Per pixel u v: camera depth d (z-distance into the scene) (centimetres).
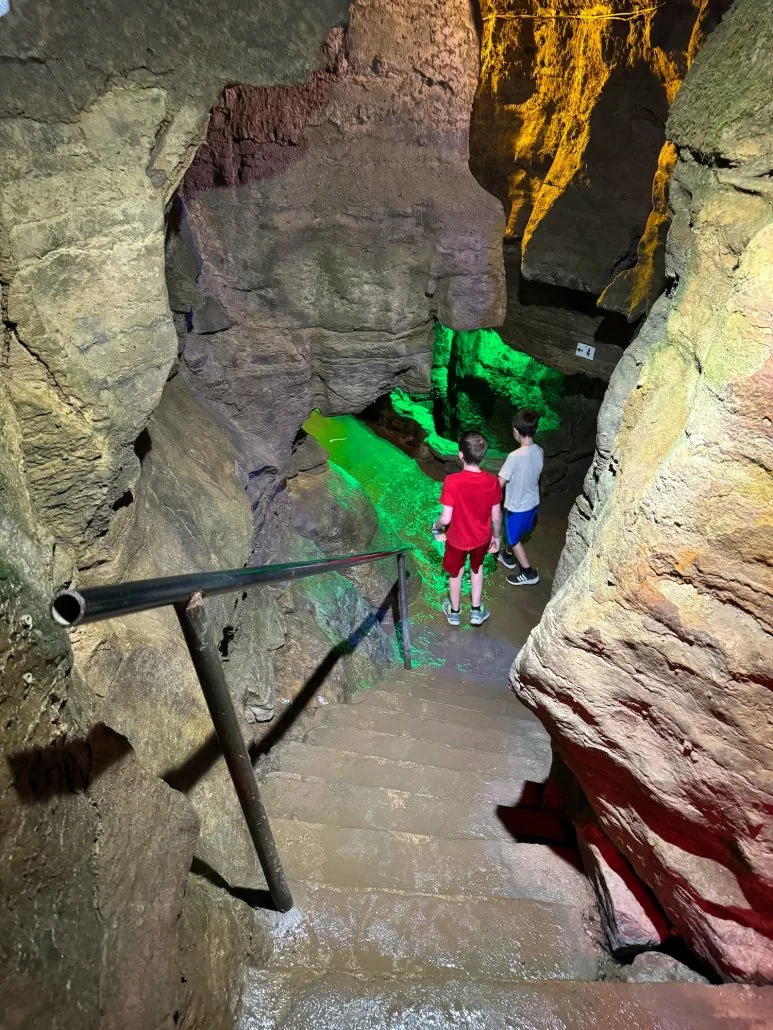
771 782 166
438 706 487
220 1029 179
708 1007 191
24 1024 128
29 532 178
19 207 189
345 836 282
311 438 654
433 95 460
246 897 237
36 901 141
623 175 486
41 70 187
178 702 257
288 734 414
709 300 195
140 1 200
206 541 365
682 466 161
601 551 188
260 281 466
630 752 190
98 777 171
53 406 211
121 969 156
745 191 191
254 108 418
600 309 578
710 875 193
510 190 506
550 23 457
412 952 226
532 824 320
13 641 148
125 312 227
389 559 662
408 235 486
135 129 212
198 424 444
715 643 162
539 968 228
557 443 851
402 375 557
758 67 194
